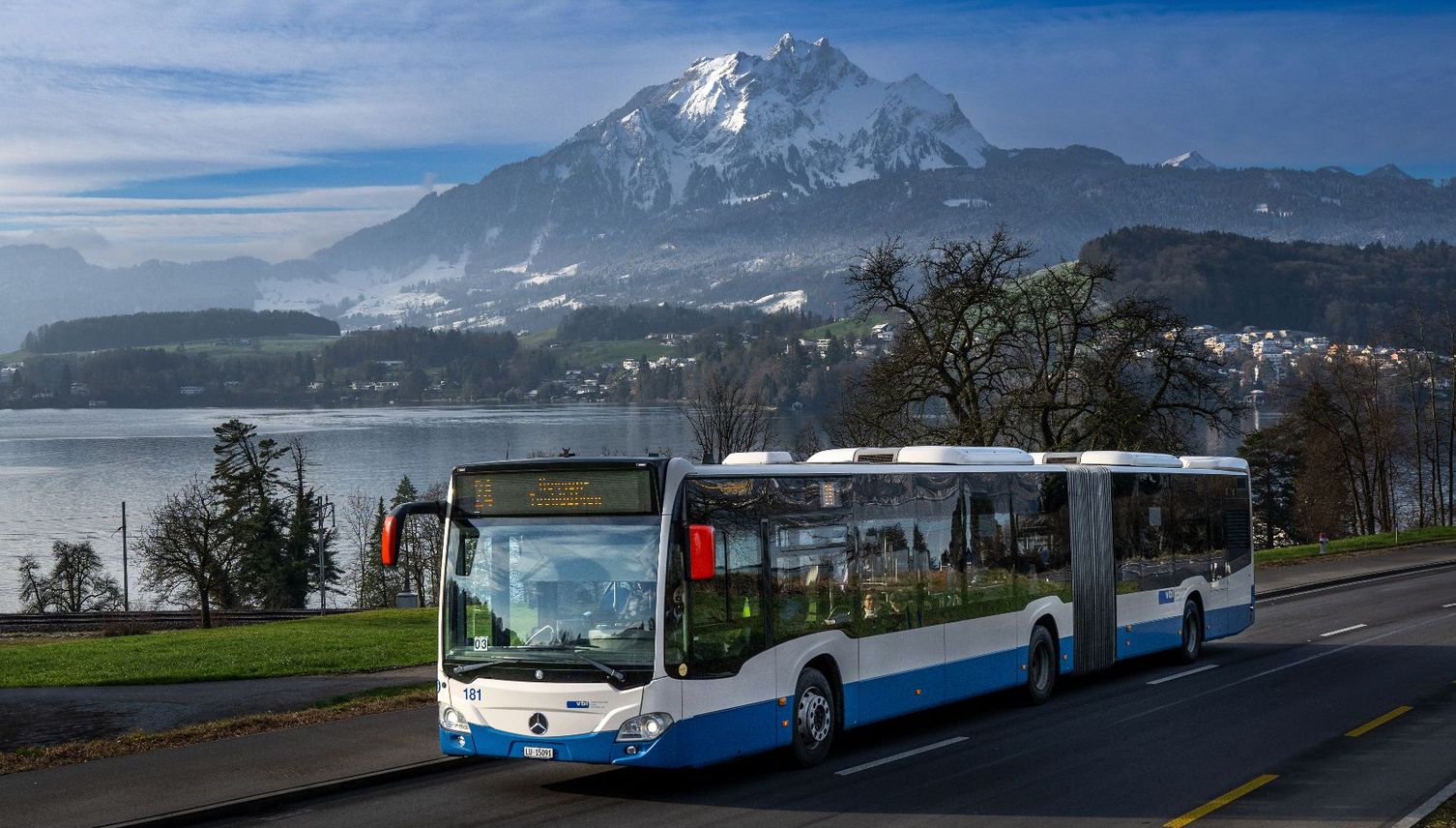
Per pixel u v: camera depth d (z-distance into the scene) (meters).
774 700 13.87
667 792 13.22
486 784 13.58
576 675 12.53
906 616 16.28
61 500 164.38
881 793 13.15
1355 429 84.06
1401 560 51.59
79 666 21.28
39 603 102.44
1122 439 45.97
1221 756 14.98
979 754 15.31
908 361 47.66
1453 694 19.73
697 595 12.90
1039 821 11.92
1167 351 47.59
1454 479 84.44
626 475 12.80
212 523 87.38
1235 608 26.09
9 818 11.55
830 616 14.95
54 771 13.49
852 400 50.31
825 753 14.74
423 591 90.62
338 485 171.50
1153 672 22.97
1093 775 13.98
